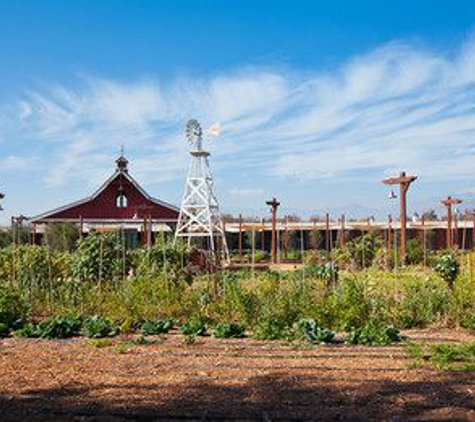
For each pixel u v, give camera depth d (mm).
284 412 6680
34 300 15312
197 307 14789
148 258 18719
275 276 16906
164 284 15430
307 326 11664
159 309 14656
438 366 8812
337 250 27078
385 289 15117
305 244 45281
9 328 12922
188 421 6465
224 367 9000
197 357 9820
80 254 17969
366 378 8195
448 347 9578
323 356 9805
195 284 18484
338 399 7164
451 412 6617
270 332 11664
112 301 15016
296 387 7734
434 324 13320
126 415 6590
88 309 14945
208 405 6953
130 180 41219
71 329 12398
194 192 34969
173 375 8477
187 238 36500
